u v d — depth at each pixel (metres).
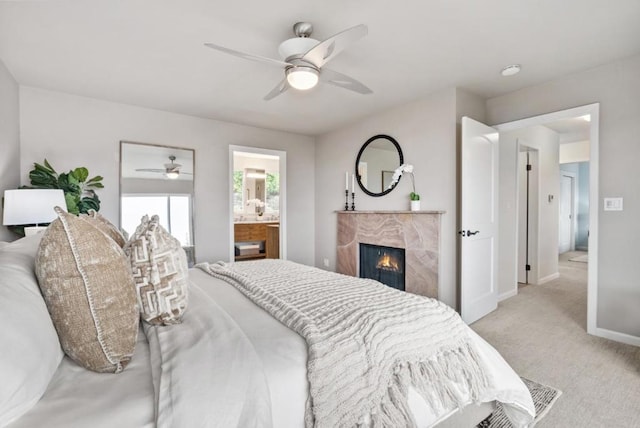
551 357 2.27
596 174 2.65
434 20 1.97
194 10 1.85
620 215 2.54
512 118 3.21
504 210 3.81
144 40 2.18
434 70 2.70
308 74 1.96
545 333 2.70
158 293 1.12
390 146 3.70
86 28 2.03
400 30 2.08
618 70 2.54
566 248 7.67
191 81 2.87
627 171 2.50
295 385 0.95
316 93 3.20
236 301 1.50
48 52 2.33
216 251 4.08
